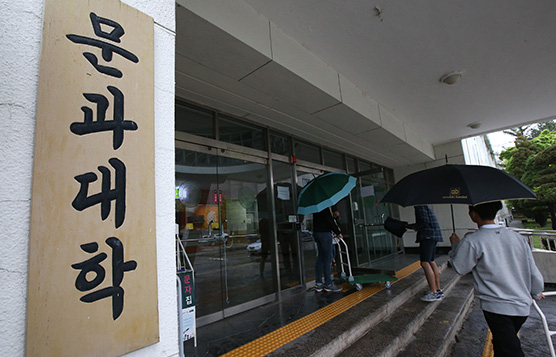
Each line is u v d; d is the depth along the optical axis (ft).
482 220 7.75
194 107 12.84
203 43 8.80
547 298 16.96
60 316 2.60
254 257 13.97
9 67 2.71
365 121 16.28
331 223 14.69
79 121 2.92
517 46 12.58
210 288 11.84
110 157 3.09
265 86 11.63
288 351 8.21
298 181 17.94
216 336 9.89
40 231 2.59
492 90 16.80
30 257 2.52
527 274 6.79
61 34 2.92
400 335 10.03
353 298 13.26
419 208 14.12
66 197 2.76
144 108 3.45
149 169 3.39
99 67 3.13
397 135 19.71
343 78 14.14
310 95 12.66
